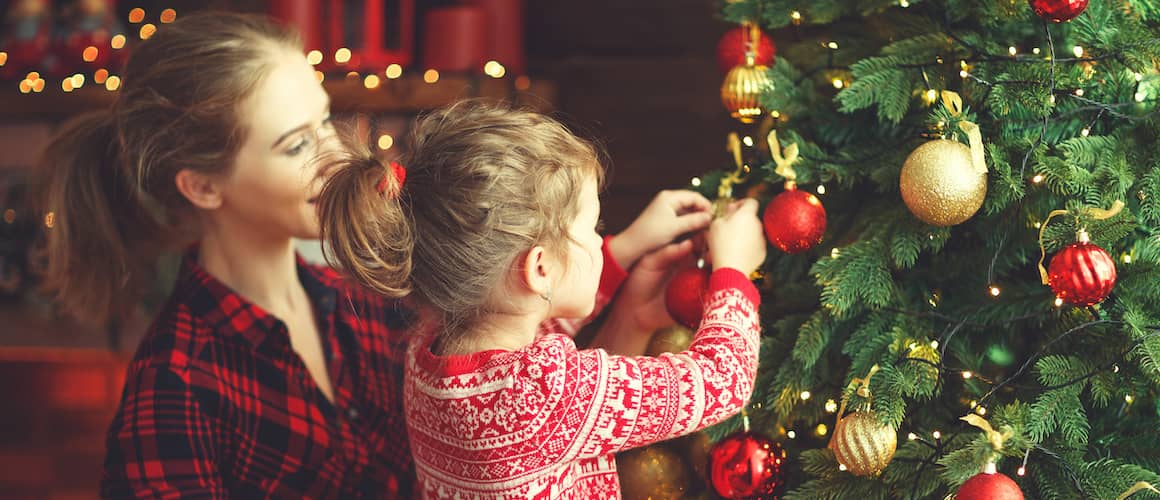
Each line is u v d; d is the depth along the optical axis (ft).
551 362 3.03
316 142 3.79
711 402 3.05
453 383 3.12
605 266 3.77
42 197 4.10
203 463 3.57
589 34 7.75
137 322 8.48
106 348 8.61
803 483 3.41
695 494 3.70
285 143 3.71
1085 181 2.85
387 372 4.14
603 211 7.77
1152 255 2.89
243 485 3.71
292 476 3.76
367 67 7.25
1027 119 3.06
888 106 3.08
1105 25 3.00
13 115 8.08
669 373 3.06
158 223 4.18
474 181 3.10
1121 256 3.00
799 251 3.24
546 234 3.13
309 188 3.74
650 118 7.70
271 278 3.95
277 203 3.76
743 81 3.50
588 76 7.77
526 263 3.11
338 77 7.19
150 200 4.05
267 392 3.76
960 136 3.02
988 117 3.10
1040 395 2.98
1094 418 3.17
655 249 3.84
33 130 8.30
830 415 3.42
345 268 3.18
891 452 2.94
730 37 3.72
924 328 3.21
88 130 3.99
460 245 3.11
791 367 3.33
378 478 3.96
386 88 7.16
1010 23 3.19
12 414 9.24
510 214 3.09
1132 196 3.01
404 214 3.19
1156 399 3.08
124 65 3.91
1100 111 2.98
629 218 7.76
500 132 3.17
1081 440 2.95
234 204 3.80
